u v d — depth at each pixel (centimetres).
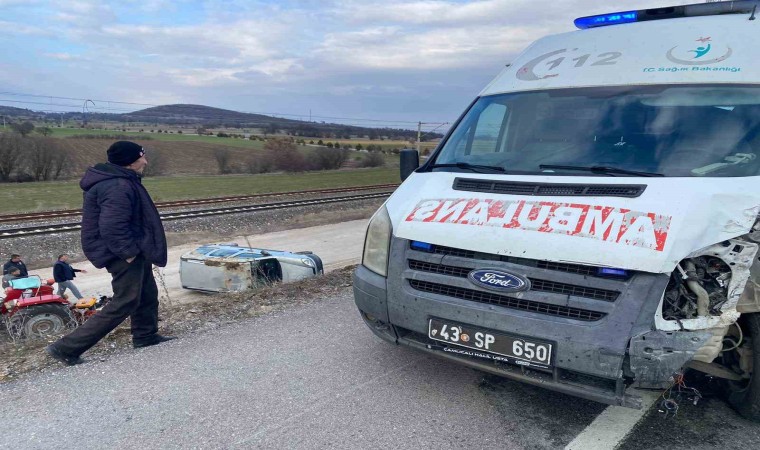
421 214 348
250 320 518
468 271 316
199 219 2248
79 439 318
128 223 420
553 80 430
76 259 1719
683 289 277
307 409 348
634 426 328
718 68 375
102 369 412
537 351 292
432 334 326
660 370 269
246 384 383
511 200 332
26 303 882
